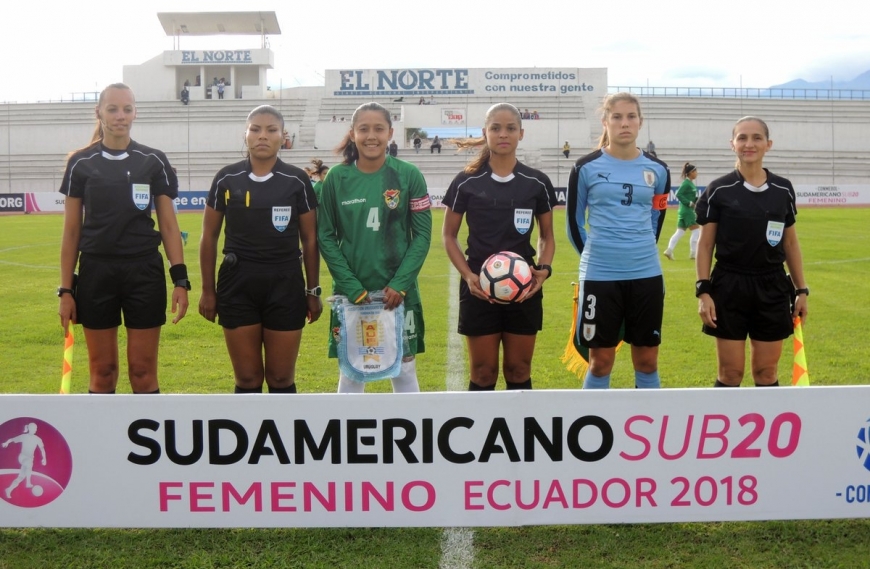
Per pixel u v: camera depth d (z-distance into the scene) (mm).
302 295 4555
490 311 4551
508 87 45688
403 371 4770
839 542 3396
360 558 3271
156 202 4605
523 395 3449
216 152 42281
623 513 3523
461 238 17000
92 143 4504
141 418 3463
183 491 3502
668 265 13492
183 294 4609
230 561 3250
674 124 42688
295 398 3438
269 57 47281
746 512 3539
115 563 3238
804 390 3488
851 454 3527
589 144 41219
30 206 31531
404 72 45844
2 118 44000
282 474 3490
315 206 4625
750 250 4578
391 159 4695
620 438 3486
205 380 6148
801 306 4715
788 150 42688
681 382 5980
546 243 4762
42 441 3480
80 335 7945
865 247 15672
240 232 4430
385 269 4645
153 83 47594
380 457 3482
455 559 3260
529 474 3496
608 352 4730
